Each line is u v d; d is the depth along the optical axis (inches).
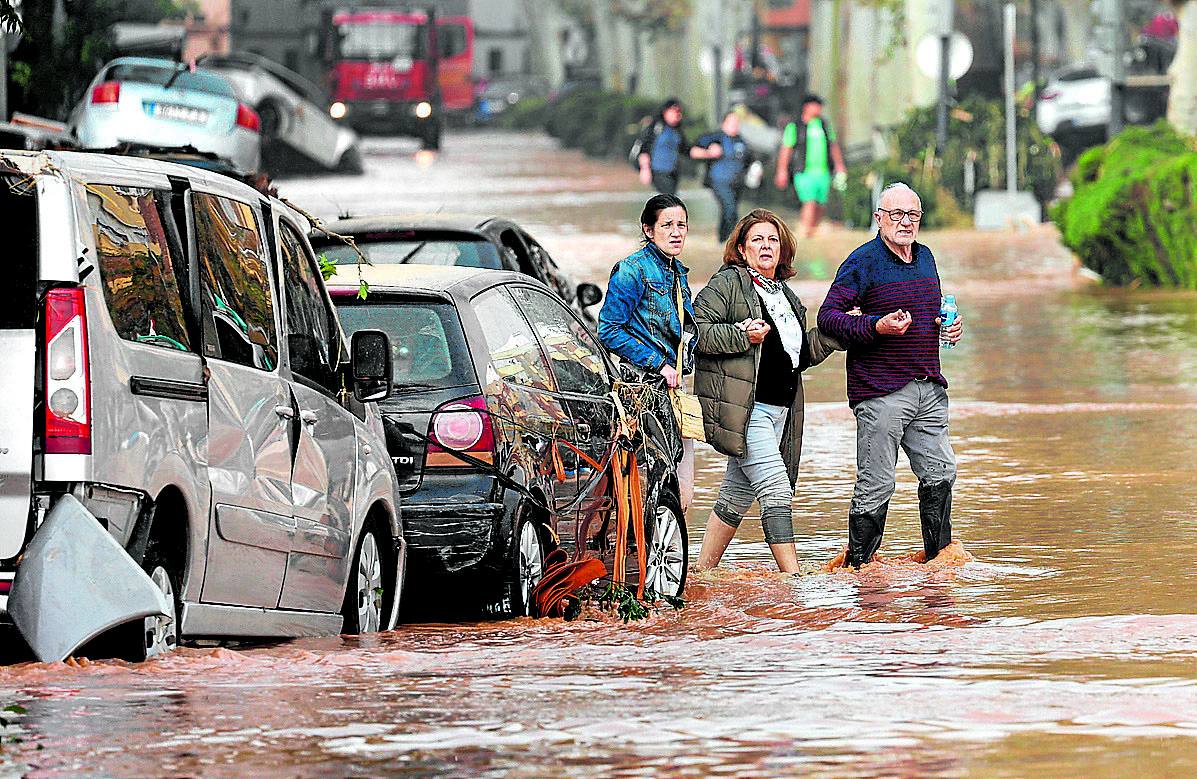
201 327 770.8
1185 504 1222.3
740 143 3257.9
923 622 874.8
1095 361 2011.6
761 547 1165.1
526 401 950.4
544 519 951.6
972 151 3740.2
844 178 3540.8
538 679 733.9
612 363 1060.5
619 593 924.6
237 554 775.7
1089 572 1000.2
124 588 695.1
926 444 1048.2
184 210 776.3
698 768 584.4
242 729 633.0
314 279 893.2
